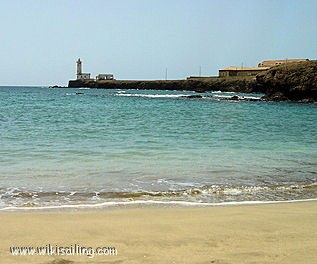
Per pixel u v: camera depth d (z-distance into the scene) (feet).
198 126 90.12
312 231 20.76
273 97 232.53
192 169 39.06
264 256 16.87
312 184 33.60
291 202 27.89
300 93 220.23
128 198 28.19
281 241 19.03
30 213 23.82
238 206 26.45
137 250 17.61
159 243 18.61
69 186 31.42
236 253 17.24
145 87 547.90
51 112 128.57
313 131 83.56
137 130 77.20
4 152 47.06
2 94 325.01
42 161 41.60
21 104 178.70
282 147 57.26
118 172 36.94
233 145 58.44
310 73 217.56
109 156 45.50
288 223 22.22
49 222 21.86
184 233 20.18
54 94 336.08
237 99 247.29
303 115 134.41
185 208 25.64
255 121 108.47
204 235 19.89
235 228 21.13
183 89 501.15
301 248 17.95
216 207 26.02
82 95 317.01
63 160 42.37
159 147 53.98
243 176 36.52
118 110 147.43
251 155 48.91
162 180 34.14
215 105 191.21
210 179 34.99
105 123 92.38
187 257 16.72
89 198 27.99
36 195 28.50
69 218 22.75
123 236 19.63
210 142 61.31
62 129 75.92
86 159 43.21
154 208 25.58
